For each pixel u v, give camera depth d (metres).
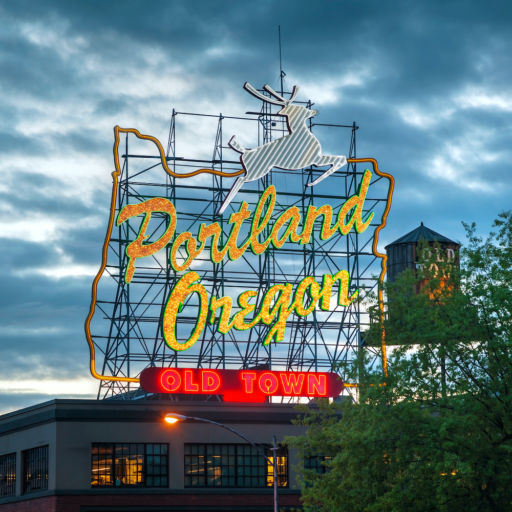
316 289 71.00
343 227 73.19
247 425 62.81
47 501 58.50
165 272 70.31
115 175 68.00
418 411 40.56
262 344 69.56
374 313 44.50
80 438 58.94
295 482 63.06
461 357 42.12
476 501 40.81
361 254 74.62
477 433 40.78
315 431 55.94
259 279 71.44
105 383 67.44
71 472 58.34
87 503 58.19
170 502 59.94
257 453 62.88
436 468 39.38
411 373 41.97
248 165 71.12
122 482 59.47
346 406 49.25
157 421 60.78
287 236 71.69
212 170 70.94
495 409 40.53
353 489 44.16
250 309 69.12
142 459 60.16
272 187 71.50
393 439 41.41
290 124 73.25
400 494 40.84
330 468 63.88
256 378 64.06
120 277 68.31
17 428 63.25
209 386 63.12
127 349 67.25
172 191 70.50
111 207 67.44
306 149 73.31
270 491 62.22
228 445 62.34
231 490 61.38
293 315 71.56
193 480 61.09
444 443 39.31
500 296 40.97
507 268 42.81
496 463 39.94
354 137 77.12
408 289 44.47
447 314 42.72
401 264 83.81
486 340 41.75
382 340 43.94
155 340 68.38
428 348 42.25
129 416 60.16
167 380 62.38
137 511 59.19
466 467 38.16
